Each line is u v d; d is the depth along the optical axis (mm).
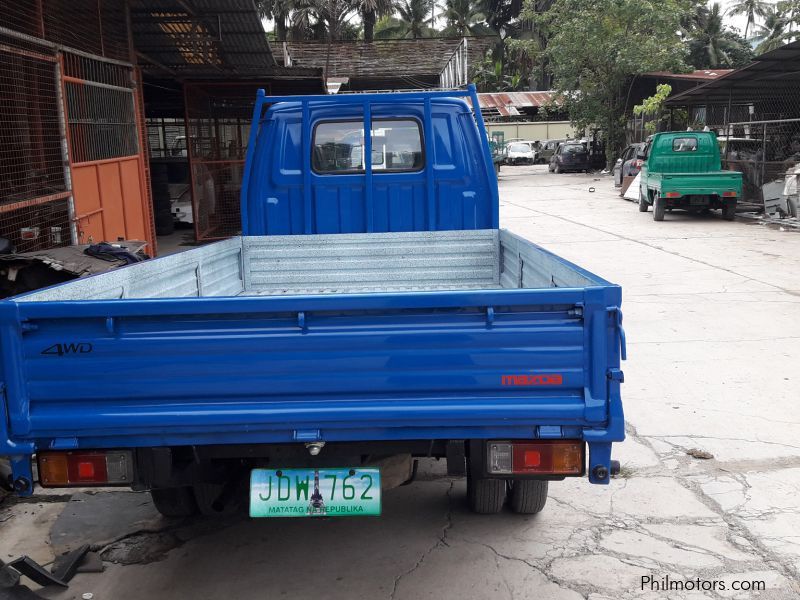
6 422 2803
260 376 2828
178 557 3734
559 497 4344
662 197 16500
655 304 8969
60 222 7660
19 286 5086
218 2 10383
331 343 2809
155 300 2758
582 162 35844
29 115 7172
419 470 4777
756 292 9492
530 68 56750
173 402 2846
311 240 5336
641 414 5578
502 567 3576
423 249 5320
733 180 16281
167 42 12031
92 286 3375
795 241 13617
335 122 5320
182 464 3113
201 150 14852
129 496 4469
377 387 2832
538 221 17672
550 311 2811
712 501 4238
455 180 5359
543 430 2871
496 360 2818
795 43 15609
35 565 3385
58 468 2906
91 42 8828
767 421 5391
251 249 5359
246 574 3559
